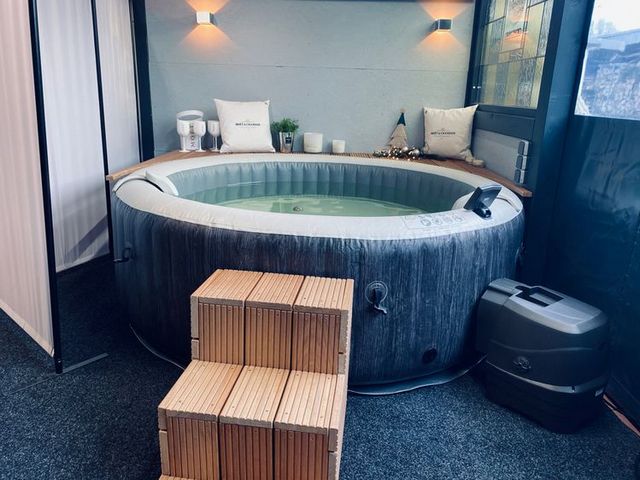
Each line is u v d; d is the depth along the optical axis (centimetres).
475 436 178
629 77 206
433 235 191
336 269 183
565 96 255
